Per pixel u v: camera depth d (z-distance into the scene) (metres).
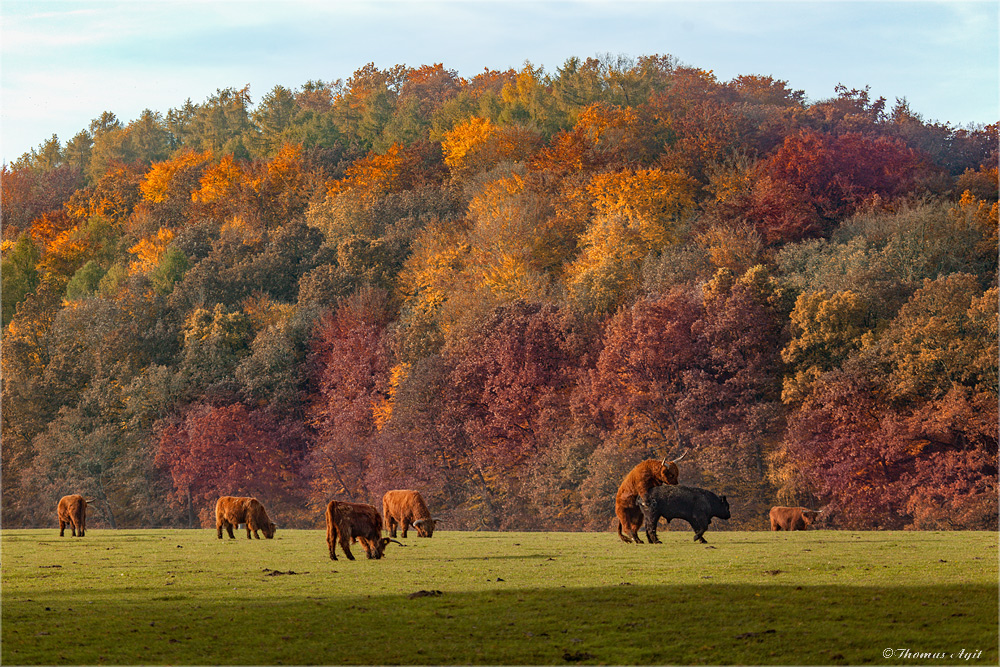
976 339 161.00
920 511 150.12
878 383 165.50
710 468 174.00
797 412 173.25
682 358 193.12
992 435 150.50
